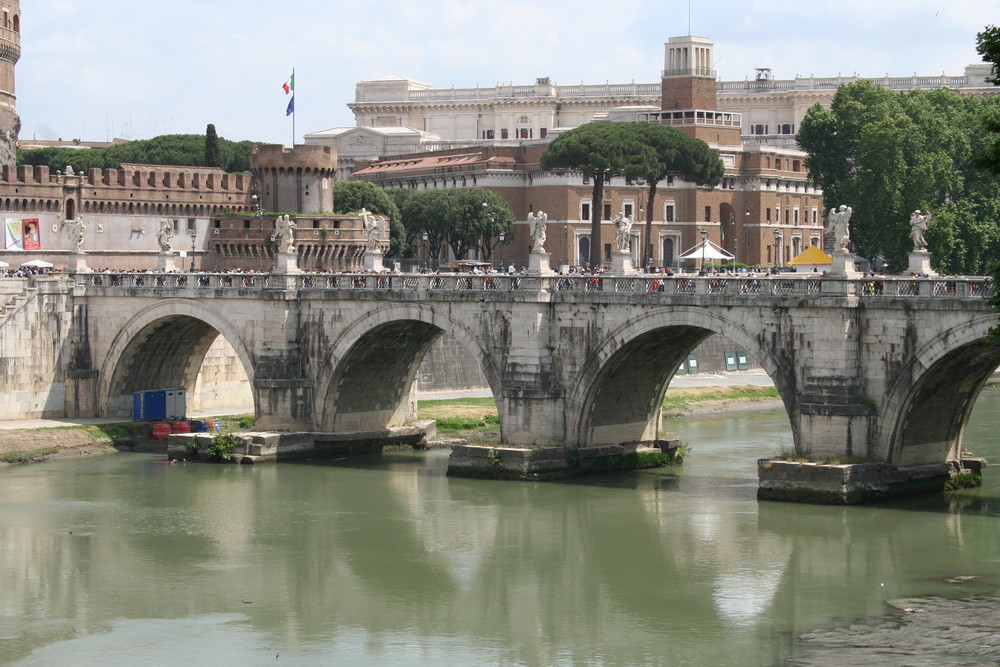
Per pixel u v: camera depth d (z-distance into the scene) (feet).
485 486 380.58
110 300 470.39
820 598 277.64
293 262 437.99
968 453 366.02
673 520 338.54
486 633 265.95
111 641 264.11
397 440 446.60
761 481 347.15
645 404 403.54
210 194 629.92
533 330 382.42
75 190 585.63
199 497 375.45
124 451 447.42
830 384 337.52
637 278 369.30
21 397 460.96
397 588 294.05
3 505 368.27
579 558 310.65
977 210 611.88
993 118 230.27
